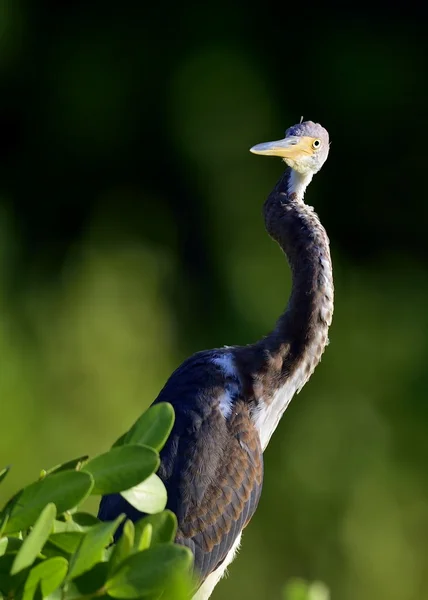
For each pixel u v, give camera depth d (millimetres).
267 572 14031
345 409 14891
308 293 6754
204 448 6086
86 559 3154
